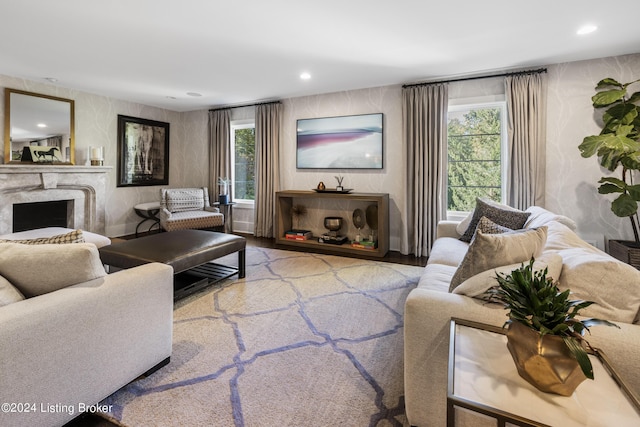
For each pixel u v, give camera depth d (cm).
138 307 154
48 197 422
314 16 247
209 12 239
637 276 109
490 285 123
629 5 231
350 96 457
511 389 86
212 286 299
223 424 135
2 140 387
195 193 521
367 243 431
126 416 139
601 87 328
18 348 110
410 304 127
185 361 180
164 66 356
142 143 541
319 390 157
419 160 409
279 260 390
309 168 491
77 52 315
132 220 537
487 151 403
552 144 352
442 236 318
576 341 81
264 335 210
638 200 276
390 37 283
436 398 123
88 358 132
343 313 244
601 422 76
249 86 436
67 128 443
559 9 237
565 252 145
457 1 226
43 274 133
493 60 338
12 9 233
